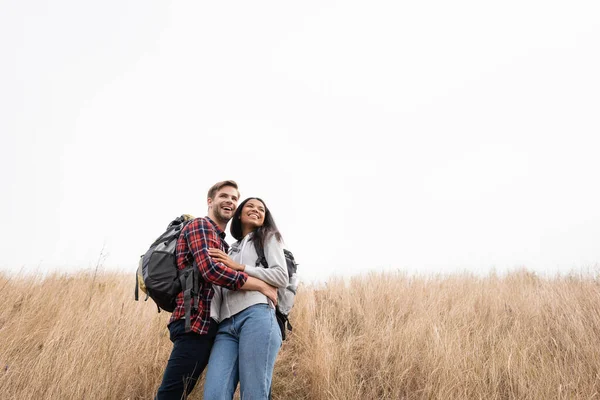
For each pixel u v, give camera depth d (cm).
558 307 501
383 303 557
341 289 632
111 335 375
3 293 483
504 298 571
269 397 275
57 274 652
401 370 375
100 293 557
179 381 250
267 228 298
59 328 378
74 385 301
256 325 254
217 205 300
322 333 423
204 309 260
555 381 335
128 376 340
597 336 414
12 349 354
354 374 374
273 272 273
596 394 324
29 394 293
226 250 295
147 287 257
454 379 341
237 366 257
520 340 415
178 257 265
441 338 406
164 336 420
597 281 637
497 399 331
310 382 378
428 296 586
